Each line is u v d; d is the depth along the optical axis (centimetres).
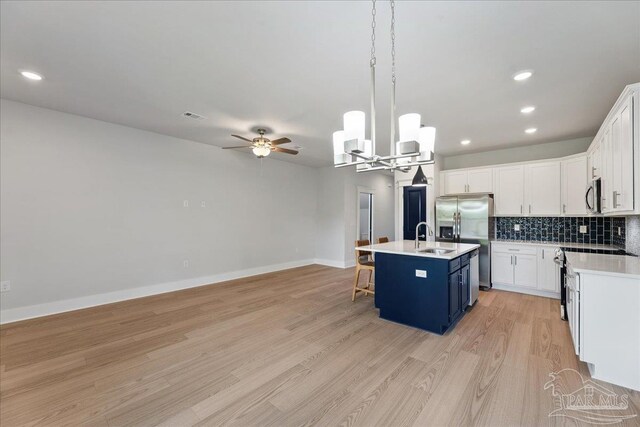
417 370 228
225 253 541
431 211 541
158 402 190
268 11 175
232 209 552
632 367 201
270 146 414
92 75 260
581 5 167
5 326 315
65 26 191
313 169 725
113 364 238
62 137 360
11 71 253
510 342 276
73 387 206
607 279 208
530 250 438
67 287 366
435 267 300
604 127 290
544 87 275
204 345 272
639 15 174
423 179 370
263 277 568
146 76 261
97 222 390
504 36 198
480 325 320
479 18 180
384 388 204
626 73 246
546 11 172
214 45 213
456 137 445
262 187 606
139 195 429
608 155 279
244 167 573
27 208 338
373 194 771
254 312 364
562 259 342
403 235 579
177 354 254
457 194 514
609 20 179
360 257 430
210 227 518
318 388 205
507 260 460
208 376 221
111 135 401
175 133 445
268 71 250
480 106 321
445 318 292
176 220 472
